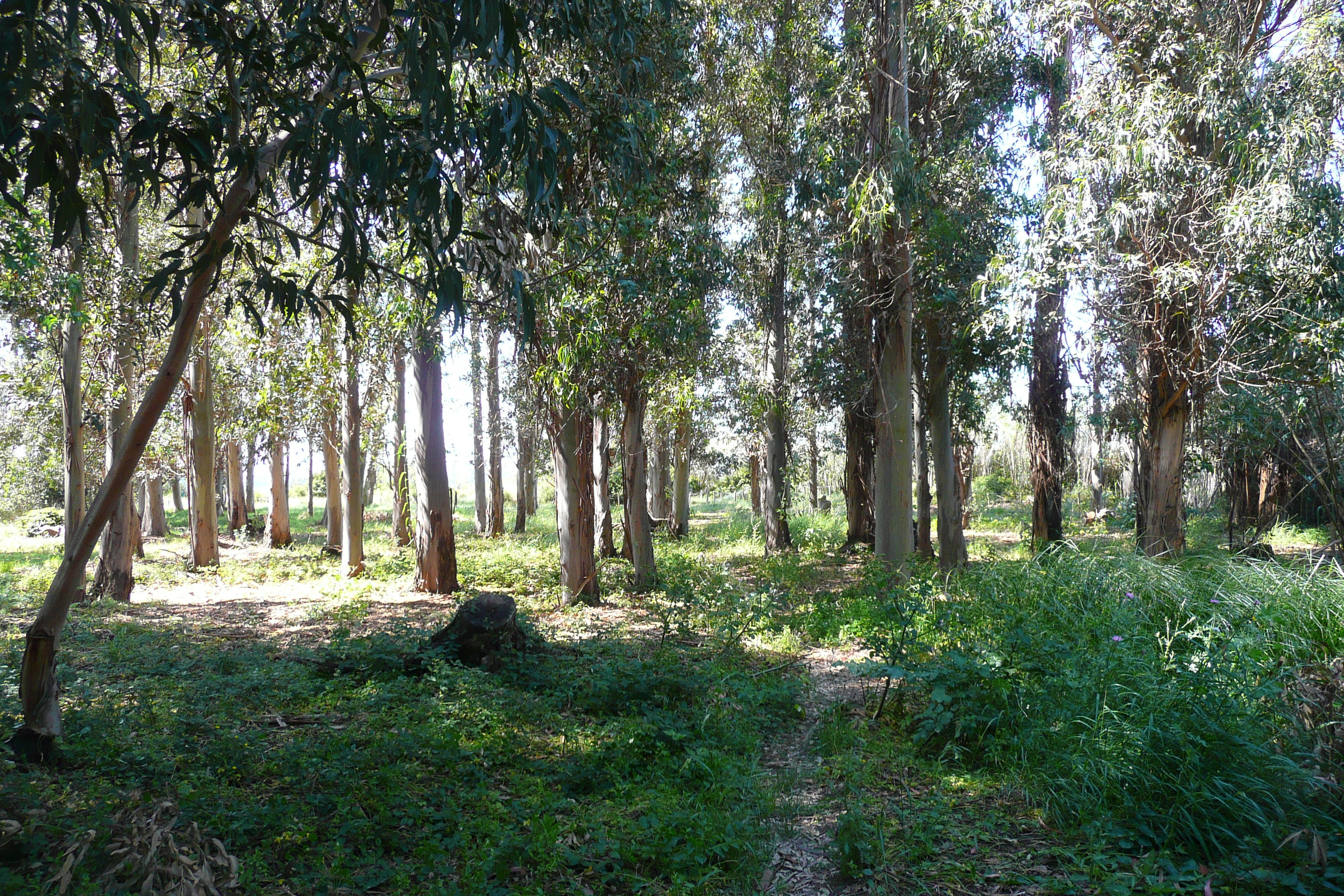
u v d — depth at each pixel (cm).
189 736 582
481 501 2692
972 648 660
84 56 481
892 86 1310
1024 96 1403
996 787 514
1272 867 385
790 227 1742
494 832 433
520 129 446
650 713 650
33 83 361
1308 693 493
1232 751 439
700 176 1313
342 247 440
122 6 380
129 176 414
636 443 1446
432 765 543
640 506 1449
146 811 399
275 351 1645
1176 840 420
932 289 1384
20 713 578
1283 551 1684
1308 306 1012
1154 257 1113
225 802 454
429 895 369
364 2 453
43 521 3141
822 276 1645
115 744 538
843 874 412
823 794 527
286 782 498
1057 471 1775
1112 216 1075
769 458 2070
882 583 1130
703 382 1980
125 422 1383
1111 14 1229
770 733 668
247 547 2458
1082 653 627
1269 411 1040
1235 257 1040
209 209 498
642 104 934
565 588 1295
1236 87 1095
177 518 3900
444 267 475
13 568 1791
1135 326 1263
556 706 713
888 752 589
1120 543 1377
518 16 464
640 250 1133
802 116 1560
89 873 356
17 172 384
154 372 1720
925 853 427
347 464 1677
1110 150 1098
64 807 428
